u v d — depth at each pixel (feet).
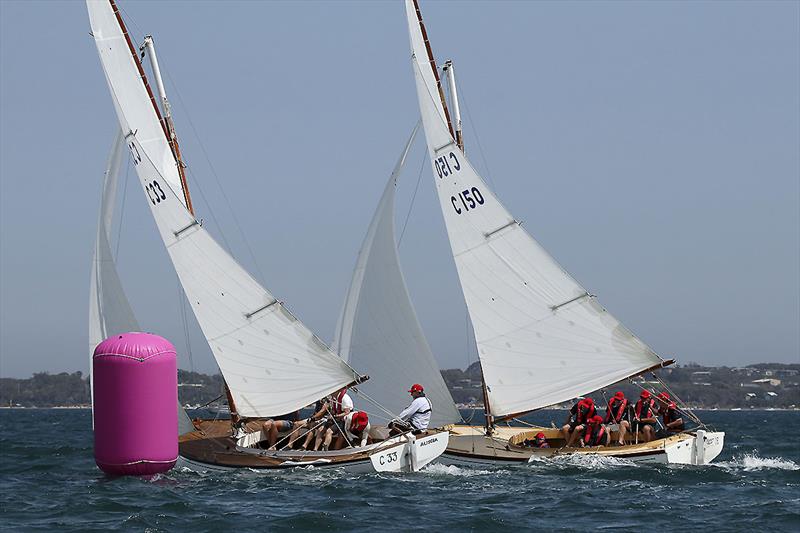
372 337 309.22
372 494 216.54
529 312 291.79
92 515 194.29
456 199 298.76
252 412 273.75
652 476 244.63
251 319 270.67
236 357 274.36
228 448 263.08
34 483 248.52
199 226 272.51
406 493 218.59
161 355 235.40
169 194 276.00
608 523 185.68
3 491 230.89
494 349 296.71
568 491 223.10
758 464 282.56
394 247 308.40
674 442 261.24
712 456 268.21
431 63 301.63
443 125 299.38
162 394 235.81
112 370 233.55
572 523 185.47
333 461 245.45
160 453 235.20
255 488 225.35
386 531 176.96
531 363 292.81
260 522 184.55
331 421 259.60
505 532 177.78
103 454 235.40
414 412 254.68
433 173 302.86
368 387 308.60
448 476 245.86
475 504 205.26
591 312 283.18
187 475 244.63
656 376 281.13
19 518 191.93
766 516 192.13
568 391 289.12
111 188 290.97
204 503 206.18
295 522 183.52
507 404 295.48
